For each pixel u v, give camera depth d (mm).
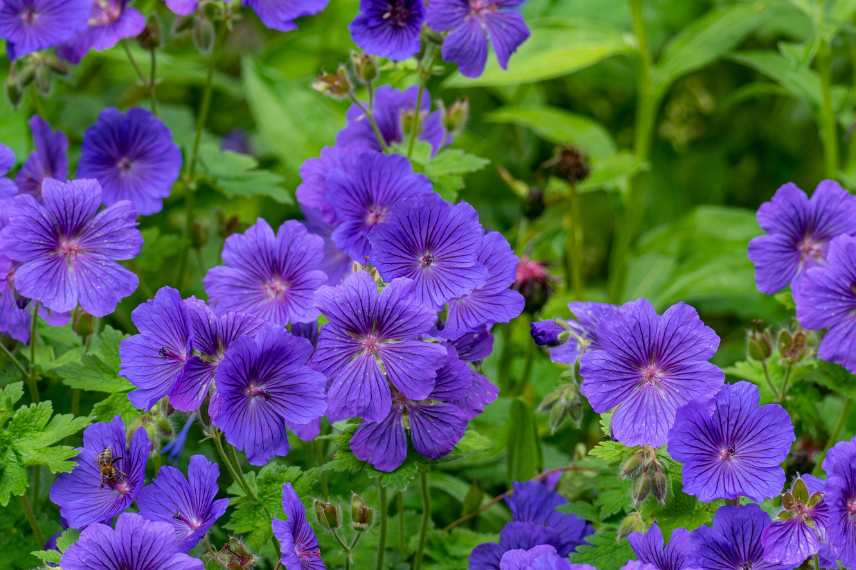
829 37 1280
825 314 1021
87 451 986
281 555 974
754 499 963
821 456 1078
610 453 987
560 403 1010
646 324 967
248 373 949
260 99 1337
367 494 1084
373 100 1123
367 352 961
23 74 1137
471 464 1150
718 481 964
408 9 1035
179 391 956
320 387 953
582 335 1010
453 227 977
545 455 1181
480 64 1053
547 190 1332
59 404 1097
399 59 1034
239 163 1194
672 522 996
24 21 1097
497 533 1128
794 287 1069
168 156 1136
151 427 993
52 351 1064
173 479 969
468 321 983
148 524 935
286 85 1340
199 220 1205
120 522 935
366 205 1020
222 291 1017
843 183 1335
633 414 970
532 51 1313
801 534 951
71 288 1000
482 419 1142
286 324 1007
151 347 967
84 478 984
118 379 1026
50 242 997
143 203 1135
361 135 1122
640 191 1365
